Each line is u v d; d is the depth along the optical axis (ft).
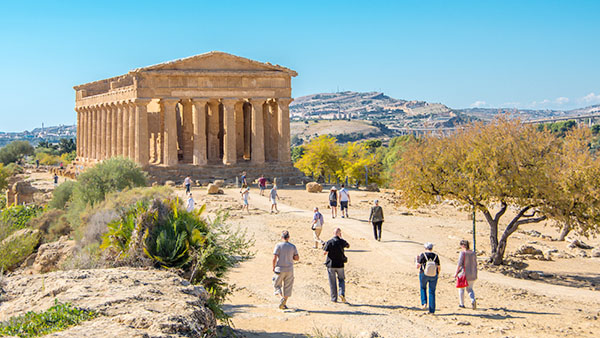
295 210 150.82
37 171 424.87
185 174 229.04
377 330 51.75
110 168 145.79
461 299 66.33
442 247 110.01
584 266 102.32
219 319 47.06
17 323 31.99
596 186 90.43
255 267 86.12
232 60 240.32
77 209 116.47
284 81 247.29
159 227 50.72
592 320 61.52
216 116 263.29
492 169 94.68
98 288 38.55
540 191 92.17
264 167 242.78
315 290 71.26
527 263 103.45
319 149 332.80
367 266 91.30
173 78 232.53
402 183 105.60
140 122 228.22
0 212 125.80
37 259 88.53
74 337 28.89
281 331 50.14
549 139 97.55
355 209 157.17
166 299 36.65
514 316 62.18
